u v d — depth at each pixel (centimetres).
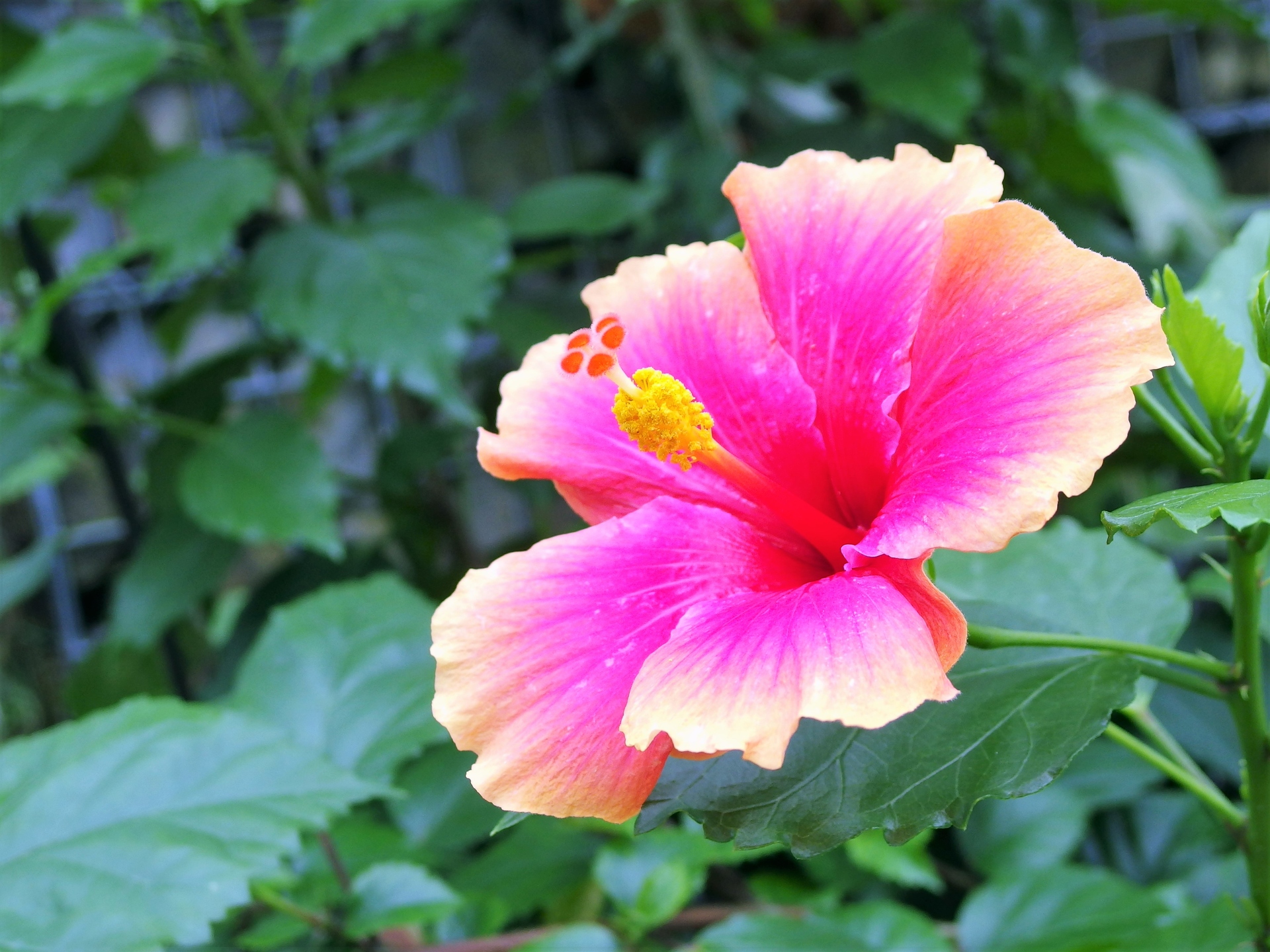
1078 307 38
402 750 54
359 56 108
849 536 42
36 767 49
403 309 69
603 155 114
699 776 42
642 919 52
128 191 95
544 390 44
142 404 84
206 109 108
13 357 87
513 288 93
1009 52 94
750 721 37
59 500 108
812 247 43
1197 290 47
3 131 75
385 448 86
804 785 41
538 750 40
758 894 60
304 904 53
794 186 43
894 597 38
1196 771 46
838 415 42
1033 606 49
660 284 44
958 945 54
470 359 105
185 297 92
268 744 49
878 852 57
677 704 38
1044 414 38
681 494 44
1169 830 67
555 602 41
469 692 40
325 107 84
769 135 112
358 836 56
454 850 61
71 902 46
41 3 103
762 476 43
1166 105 117
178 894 46
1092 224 93
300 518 69
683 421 41
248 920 57
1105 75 117
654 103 111
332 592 59
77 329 87
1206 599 92
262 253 72
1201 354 41
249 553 111
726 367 44
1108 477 93
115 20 75
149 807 48
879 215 42
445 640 40
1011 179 101
